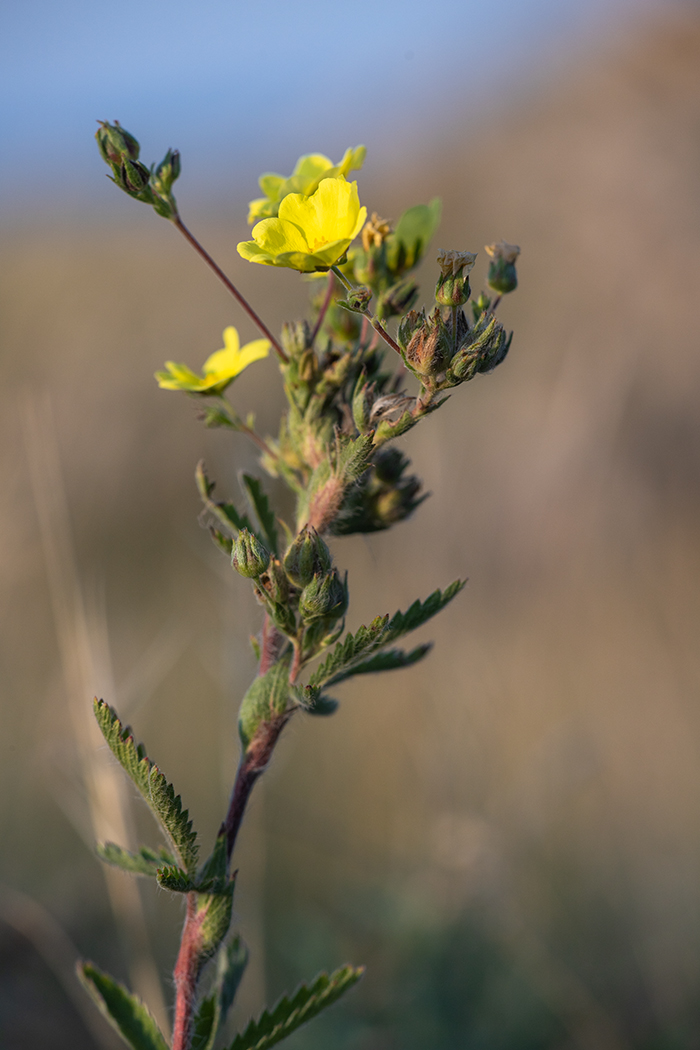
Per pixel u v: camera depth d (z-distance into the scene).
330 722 5.51
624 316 8.88
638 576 6.65
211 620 6.69
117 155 1.98
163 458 8.49
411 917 4.22
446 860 4.29
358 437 1.82
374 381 1.99
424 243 2.28
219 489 4.75
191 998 1.80
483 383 8.38
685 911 4.46
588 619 6.37
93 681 3.33
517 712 5.46
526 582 6.60
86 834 4.21
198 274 12.02
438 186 13.71
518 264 10.62
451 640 5.21
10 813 4.91
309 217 1.86
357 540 6.62
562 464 6.75
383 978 4.08
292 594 1.78
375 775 5.18
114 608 7.10
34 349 10.21
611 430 6.75
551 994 3.97
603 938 4.44
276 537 2.20
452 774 4.66
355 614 5.70
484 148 13.70
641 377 7.83
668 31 12.69
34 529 5.80
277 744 2.07
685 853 4.84
